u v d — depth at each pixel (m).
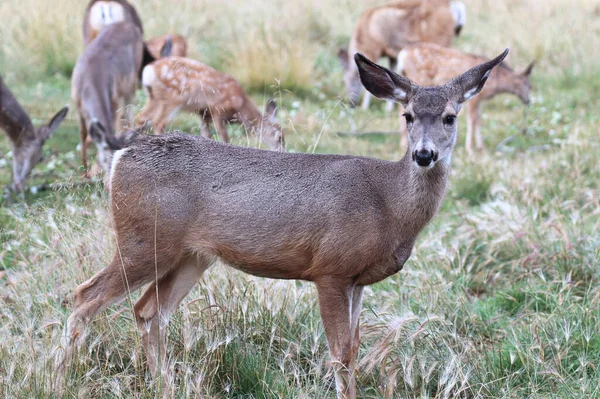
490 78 21.38
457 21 25.89
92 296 9.09
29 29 24.86
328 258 8.91
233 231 9.01
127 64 19.73
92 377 9.19
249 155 9.20
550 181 15.98
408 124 9.34
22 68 24.02
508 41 28.83
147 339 9.45
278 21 27.78
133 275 9.10
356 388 9.66
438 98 9.17
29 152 17.28
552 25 29.88
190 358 9.43
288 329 10.23
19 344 9.43
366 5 32.53
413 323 10.23
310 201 8.92
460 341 10.15
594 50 27.78
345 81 24.70
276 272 9.25
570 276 11.81
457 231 13.70
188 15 27.73
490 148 20.72
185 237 9.12
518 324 11.13
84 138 18.48
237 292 10.41
